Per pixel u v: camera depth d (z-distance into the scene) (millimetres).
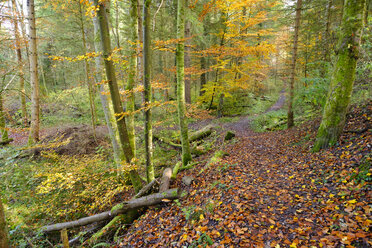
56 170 7305
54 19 12148
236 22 13023
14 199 6176
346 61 5102
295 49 9594
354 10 4762
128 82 6219
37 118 8977
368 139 4750
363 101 6871
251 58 14781
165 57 20375
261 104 17891
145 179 7230
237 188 4652
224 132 11812
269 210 3717
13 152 8328
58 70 20422
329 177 4281
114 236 4746
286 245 2857
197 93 23562
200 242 3334
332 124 5520
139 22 9414
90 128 11617
